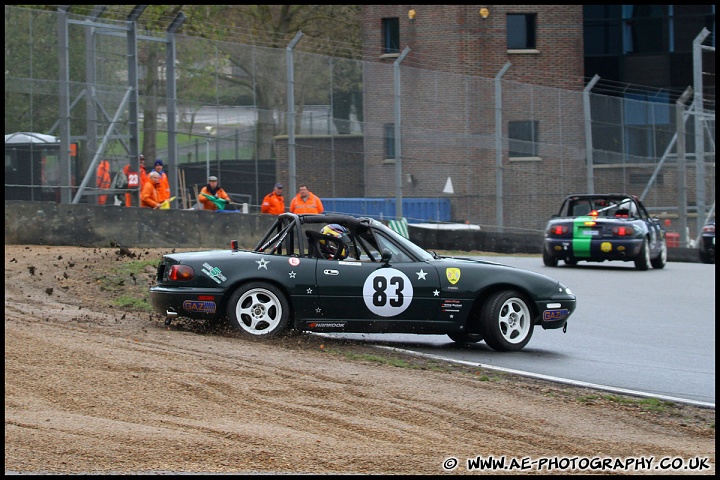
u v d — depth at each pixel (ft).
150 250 129.29
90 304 83.76
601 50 300.81
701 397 57.88
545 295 73.10
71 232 130.62
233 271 68.95
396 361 63.93
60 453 39.93
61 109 144.46
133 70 153.48
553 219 146.82
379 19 268.21
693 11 294.66
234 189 166.40
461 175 192.54
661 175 211.00
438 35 266.16
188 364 57.00
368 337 77.41
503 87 195.93
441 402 51.70
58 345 60.29
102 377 52.75
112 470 38.17
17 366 54.13
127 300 85.40
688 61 296.10
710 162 218.18
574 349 74.74
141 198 146.20
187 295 68.44
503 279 72.43
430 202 190.49
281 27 264.93
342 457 41.01
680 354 73.15
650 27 297.74
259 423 45.73
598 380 62.39
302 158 174.91
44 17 143.74
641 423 50.29
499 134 191.31
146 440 42.06
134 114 152.97
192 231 140.67
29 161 142.41
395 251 72.13
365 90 180.75
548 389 58.23
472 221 193.98
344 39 269.03
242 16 261.03
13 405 46.78
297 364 59.88
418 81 187.32
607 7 299.58
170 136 159.53
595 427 48.70
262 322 69.46
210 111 163.84
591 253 141.49
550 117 200.44
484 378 60.03
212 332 70.44
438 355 70.28
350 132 179.01
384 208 182.19
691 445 46.29
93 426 43.86
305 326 69.62
